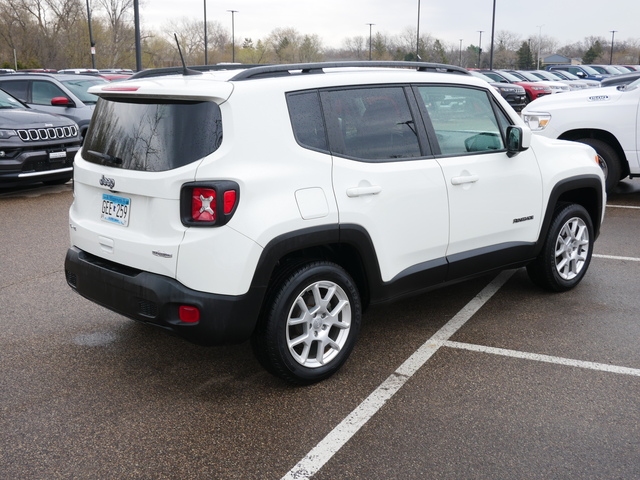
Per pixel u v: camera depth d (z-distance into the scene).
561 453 2.96
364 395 3.53
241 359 4.01
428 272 4.09
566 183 4.88
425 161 4.02
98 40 62.34
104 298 3.56
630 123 8.29
